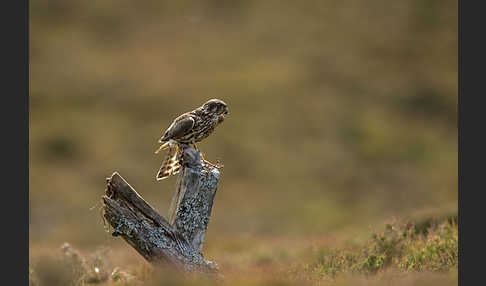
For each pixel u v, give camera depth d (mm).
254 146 53188
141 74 71562
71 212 42188
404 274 11320
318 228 39156
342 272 12211
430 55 80250
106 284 12695
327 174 50000
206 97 64562
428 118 63688
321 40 83875
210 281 10852
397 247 13359
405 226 14625
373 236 13945
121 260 16250
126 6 91625
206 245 22297
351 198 46281
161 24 88188
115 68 73312
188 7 92625
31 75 69500
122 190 11141
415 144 56719
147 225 11164
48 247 21719
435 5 91812
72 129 56688
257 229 38688
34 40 79188
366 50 81062
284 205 43719
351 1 94125
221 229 38781
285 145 54250
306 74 71750
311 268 13117
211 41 83438
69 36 82438
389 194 47594
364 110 63438
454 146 57125
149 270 13117
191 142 12242
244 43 82875
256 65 75250
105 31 85062
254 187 46438
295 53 79562
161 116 60500
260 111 60781
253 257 17688
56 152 52156
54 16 87125
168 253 11156
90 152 52312
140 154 52312
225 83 68062
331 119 60062
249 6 93562
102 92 66188
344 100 65562
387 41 83312
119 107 62500
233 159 50531
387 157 53875
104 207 11156
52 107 62219
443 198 46344
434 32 86375
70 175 48406
